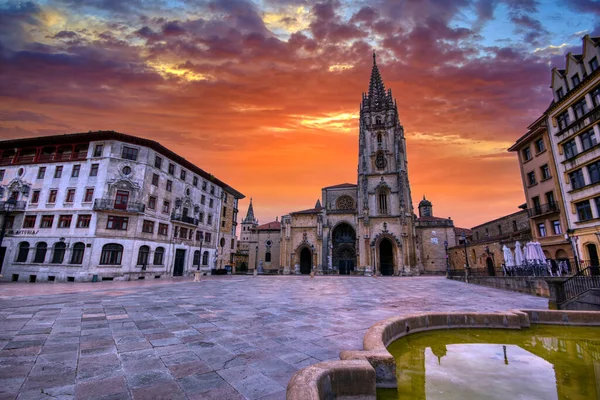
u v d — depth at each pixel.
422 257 60.41
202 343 7.05
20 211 34.12
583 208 25.30
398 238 52.34
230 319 10.01
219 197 53.88
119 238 32.78
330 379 4.45
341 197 65.25
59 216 32.94
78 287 22.20
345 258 59.50
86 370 5.21
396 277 45.06
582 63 25.62
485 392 5.04
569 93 26.08
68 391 4.33
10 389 4.35
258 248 69.75
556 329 9.73
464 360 6.78
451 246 57.97
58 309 11.41
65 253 31.38
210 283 27.92
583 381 5.52
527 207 32.69
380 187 56.31
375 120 62.25
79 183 33.53
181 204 42.03
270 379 4.96
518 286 21.22
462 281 32.31
